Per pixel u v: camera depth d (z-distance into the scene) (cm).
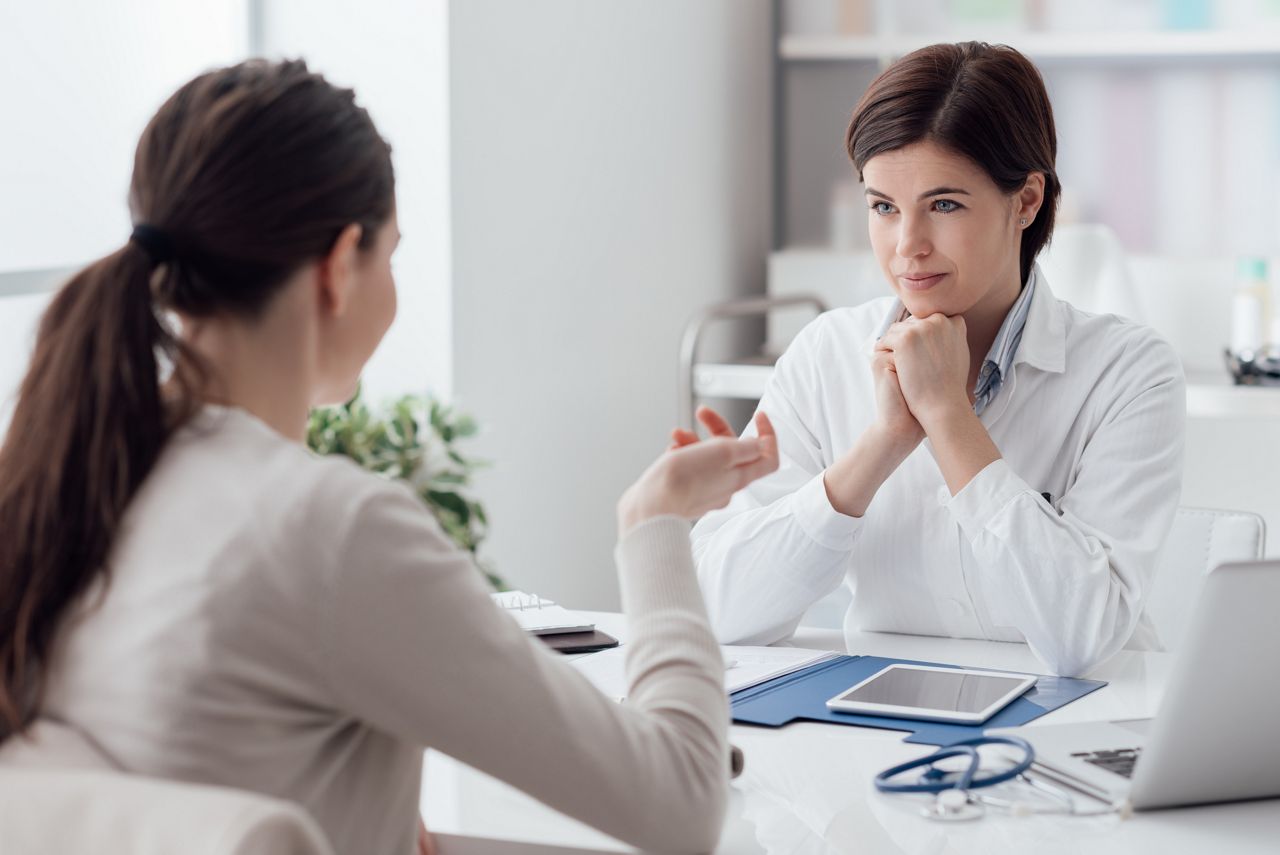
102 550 94
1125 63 409
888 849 108
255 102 98
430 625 92
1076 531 162
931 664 161
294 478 93
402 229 319
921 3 429
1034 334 180
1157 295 413
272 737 90
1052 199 179
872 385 191
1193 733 109
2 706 91
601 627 181
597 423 381
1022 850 107
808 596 175
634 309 397
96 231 286
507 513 342
